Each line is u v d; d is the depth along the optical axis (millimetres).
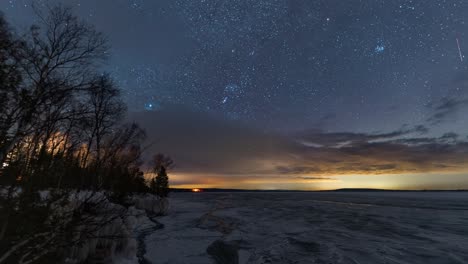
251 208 49469
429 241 18984
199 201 75688
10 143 4047
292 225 26688
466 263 13609
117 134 5512
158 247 15195
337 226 26391
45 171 4336
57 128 4762
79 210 4699
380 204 68125
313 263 13289
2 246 4078
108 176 5230
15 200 3994
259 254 14773
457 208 53656
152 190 42812
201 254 14047
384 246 17125
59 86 4875
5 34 4820
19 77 4402
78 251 7105
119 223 10156
